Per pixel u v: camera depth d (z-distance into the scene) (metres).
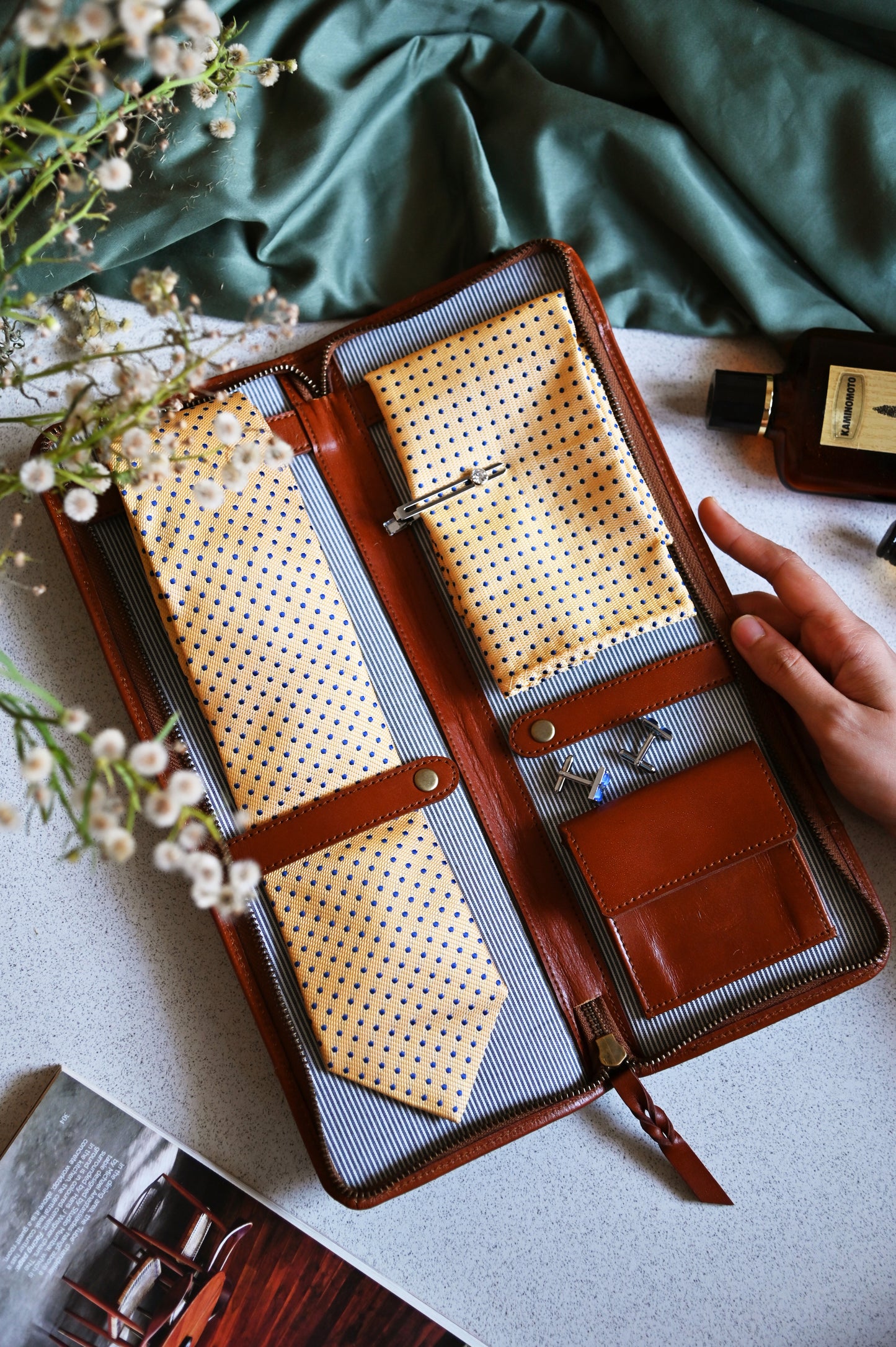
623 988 0.68
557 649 0.66
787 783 0.69
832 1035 0.74
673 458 0.79
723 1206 0.73
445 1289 0.71
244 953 0.66
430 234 0.77
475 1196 0.72
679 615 0.67
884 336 0.74
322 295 0.76
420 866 0.66
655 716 0.69
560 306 0.68
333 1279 0.70
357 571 0.69
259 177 0.74
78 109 0.71
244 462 0.50
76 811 0.73
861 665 0.69
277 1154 0.72
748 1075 0.74
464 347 0.68
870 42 0.76
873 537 0.79
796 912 0.67
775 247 0.78
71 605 0.74
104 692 0.74
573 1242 0.72
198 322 0.76
